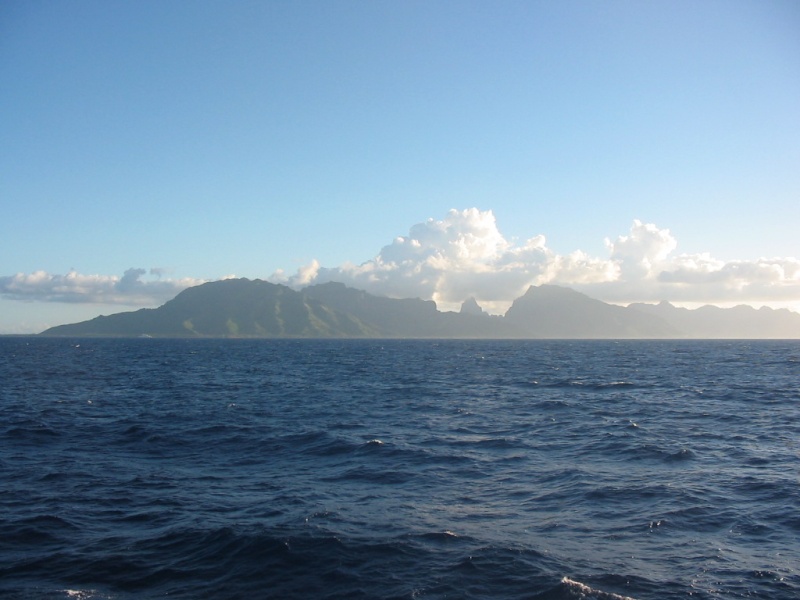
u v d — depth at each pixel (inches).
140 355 5295.3
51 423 1286.9
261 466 906.1
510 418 1412.4
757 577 489.4
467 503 705.0
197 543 564.4
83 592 466.9
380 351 7032.5
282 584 480.4
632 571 501.0
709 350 7342.5
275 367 3659.0
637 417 1417.3
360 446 1039.6
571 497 725.9
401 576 492.1
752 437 1122.7
